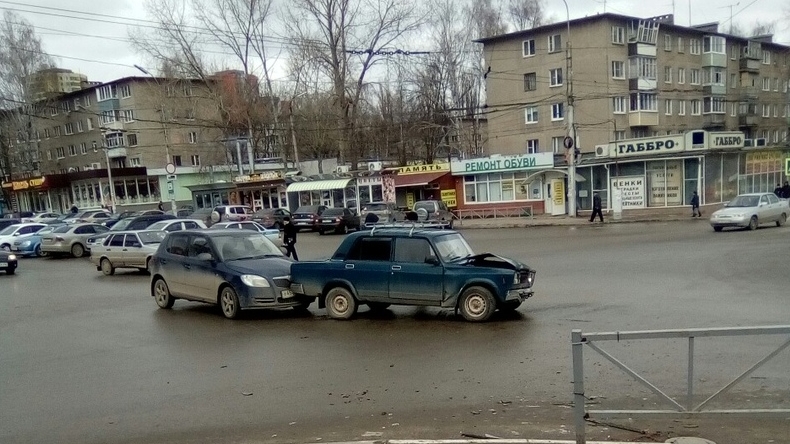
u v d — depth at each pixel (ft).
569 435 15.43
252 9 131.85
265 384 21.40
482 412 17.62
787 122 205.05
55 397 21.02
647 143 109.60
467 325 29.50
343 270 32.37
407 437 15.85
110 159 196.03
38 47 172.04
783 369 20.27
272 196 149.07
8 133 184.03
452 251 31.78
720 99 175.83
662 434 15.17
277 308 35.99
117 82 187.52
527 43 152.25
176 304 40.34
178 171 181.06
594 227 90.48
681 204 109.40
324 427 16.99
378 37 130.11
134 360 25.82
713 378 19.60
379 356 24.54
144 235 61.05
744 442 14.29
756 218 73.31
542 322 29.25
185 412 18.81
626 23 145.18
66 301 44.55
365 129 181.37
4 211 199.52
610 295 35.60
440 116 168.66
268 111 153.89
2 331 34.09
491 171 125.90
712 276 40.55
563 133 147.43
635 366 21.39
